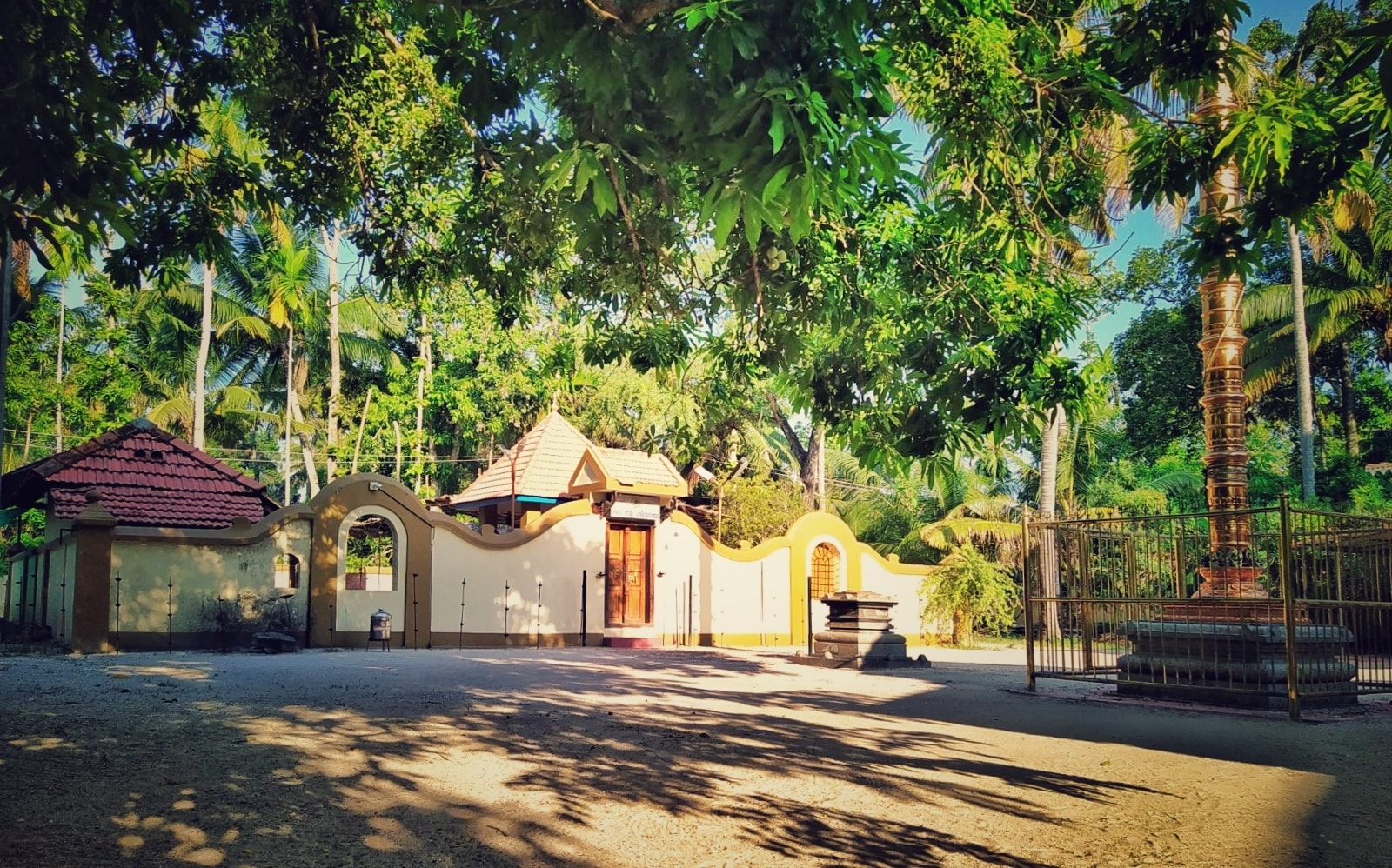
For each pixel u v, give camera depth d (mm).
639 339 9609
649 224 7559
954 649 25438
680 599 23984
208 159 9477
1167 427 35906
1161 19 6836
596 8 4969
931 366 8273
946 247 8219
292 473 49031
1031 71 7238
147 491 20000
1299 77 6652
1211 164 5891
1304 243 32188
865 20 4449
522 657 17391
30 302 31391
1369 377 34781
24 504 23281
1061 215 8422
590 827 5520
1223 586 11688
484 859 4934
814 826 5602
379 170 10164
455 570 20578
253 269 42469
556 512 22141
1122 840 5410
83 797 5719
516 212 8422
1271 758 7871
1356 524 12133
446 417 45062
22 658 14828
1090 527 14773
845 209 7758
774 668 16547
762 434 40750
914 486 38469
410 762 7016
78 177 5742
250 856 4848
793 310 7965
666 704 10703
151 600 17266
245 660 15062
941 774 7074
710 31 4410
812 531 26562
